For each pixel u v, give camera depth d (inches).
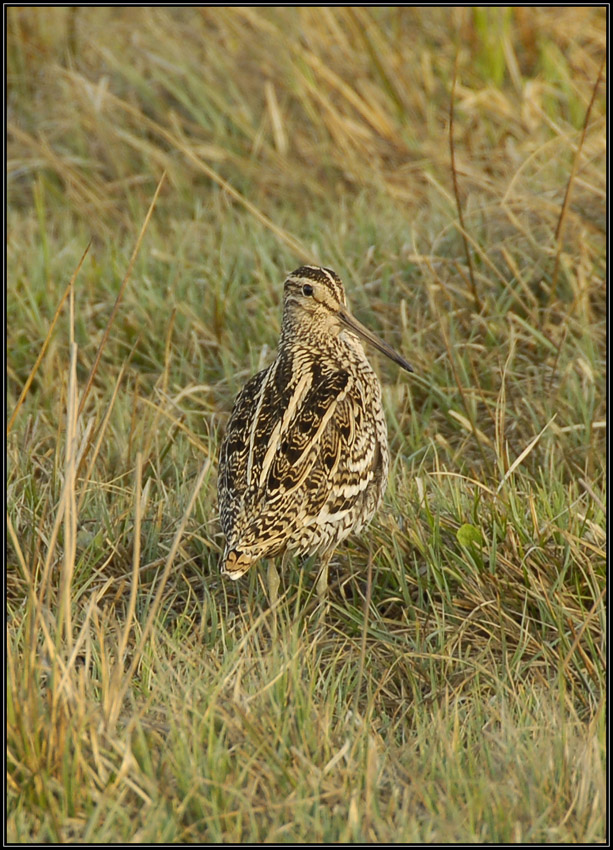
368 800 309.6
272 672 372.2
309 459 425.4
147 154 835.4
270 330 607.8
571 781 329.1
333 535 438.3
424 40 906.7
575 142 734.5
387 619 436.1
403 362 461.4
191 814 315.9
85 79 892.0
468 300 614.2
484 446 540.7
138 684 380.2
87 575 452.8
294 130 841.5
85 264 685.9
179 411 565.3
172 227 748.0
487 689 394.6
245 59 884.0
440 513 467.2
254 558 410.9
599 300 617.0
